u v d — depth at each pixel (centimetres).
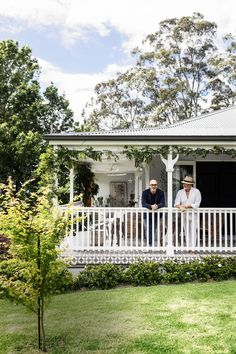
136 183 1543
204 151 1023
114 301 760
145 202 1012
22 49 2906
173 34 3403
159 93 3322
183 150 1015
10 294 516
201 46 3403
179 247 994
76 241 1010
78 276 884
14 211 526
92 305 738
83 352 527
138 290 841
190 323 627
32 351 537
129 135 1003
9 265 550
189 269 917
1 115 2747
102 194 2045
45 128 2903
